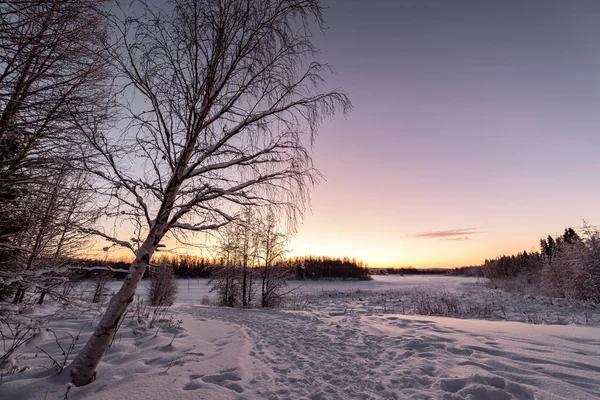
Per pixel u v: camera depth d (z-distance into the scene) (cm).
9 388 361
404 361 514
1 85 521
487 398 358
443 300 1705
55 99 564
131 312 876
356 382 431
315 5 434
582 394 344
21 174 568
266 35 447
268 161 470
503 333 655
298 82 469
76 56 571
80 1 533
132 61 419
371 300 2270
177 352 546
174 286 2116
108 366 457
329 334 754
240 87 462
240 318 1057
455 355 525
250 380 430
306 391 399
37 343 525
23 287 582
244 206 488
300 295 3127
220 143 447
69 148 587
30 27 536
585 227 1816
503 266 7075
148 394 364
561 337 608
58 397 357
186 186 473
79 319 722
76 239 860
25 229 611
